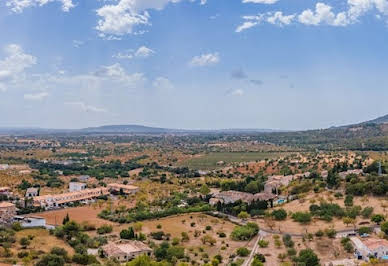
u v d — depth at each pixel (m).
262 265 133.38
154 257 150.25
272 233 180.75
